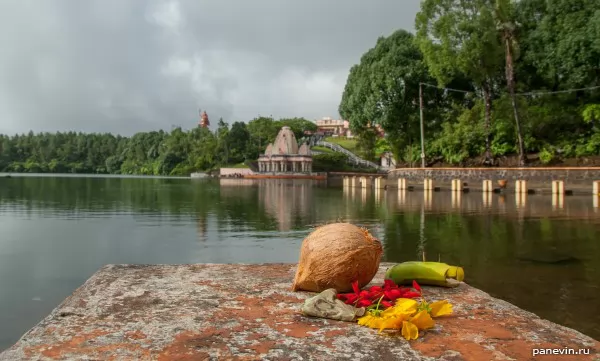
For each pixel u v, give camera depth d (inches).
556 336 92.2
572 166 1108.5
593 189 870.4
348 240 124.0
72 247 363.6
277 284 135.7
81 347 83.6
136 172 4163.4
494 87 1386.6
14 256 325.4
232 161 3314.5
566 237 392.2
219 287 131.6
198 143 3592.5
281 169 2726.4
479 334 92.9
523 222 494.6
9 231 446.6
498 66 1216.8
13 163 4247.0
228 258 318.7
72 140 4557.1
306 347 84.5
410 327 90.5
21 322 194.2
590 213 577.0
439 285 135.7
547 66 1192.8
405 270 136.9
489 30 1112.8
